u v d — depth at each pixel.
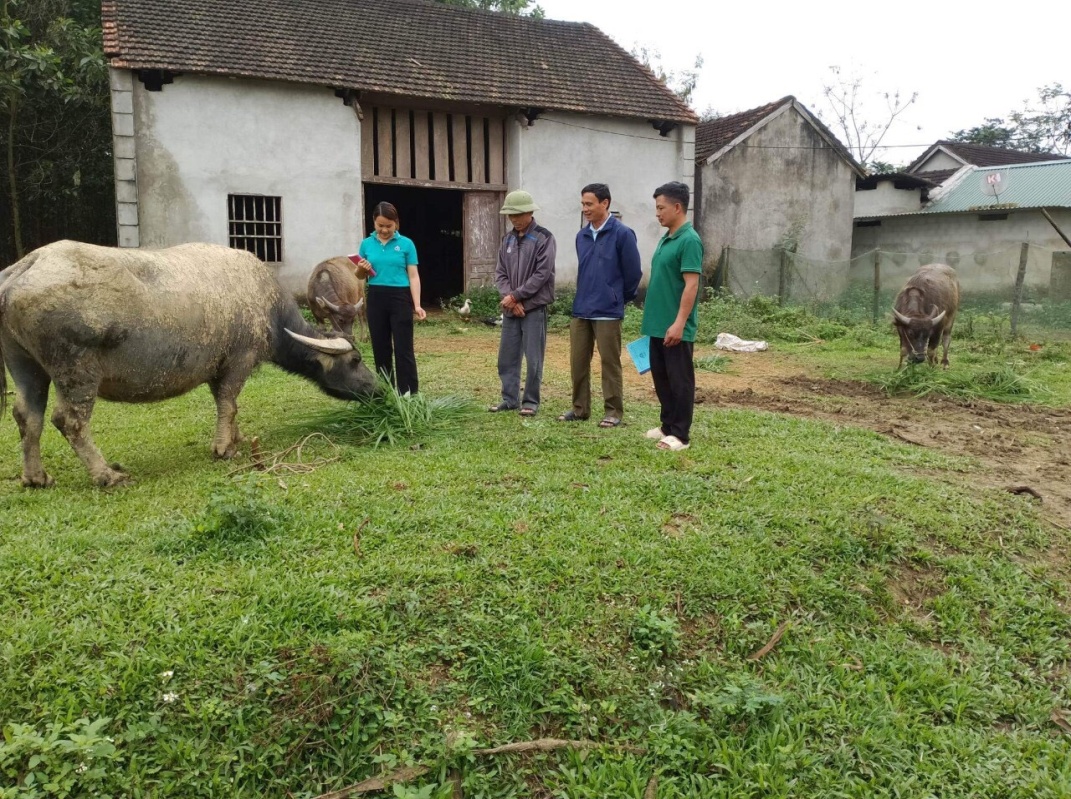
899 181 21.86
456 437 6.02
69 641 3.05
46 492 4.77
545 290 6.70
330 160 14.61
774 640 3.50
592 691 3.16
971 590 4.04
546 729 3.02
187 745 2.72
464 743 2.77
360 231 15.01
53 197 17.69
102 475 4.86
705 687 3.26
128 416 6.89
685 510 4.59
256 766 2.73
